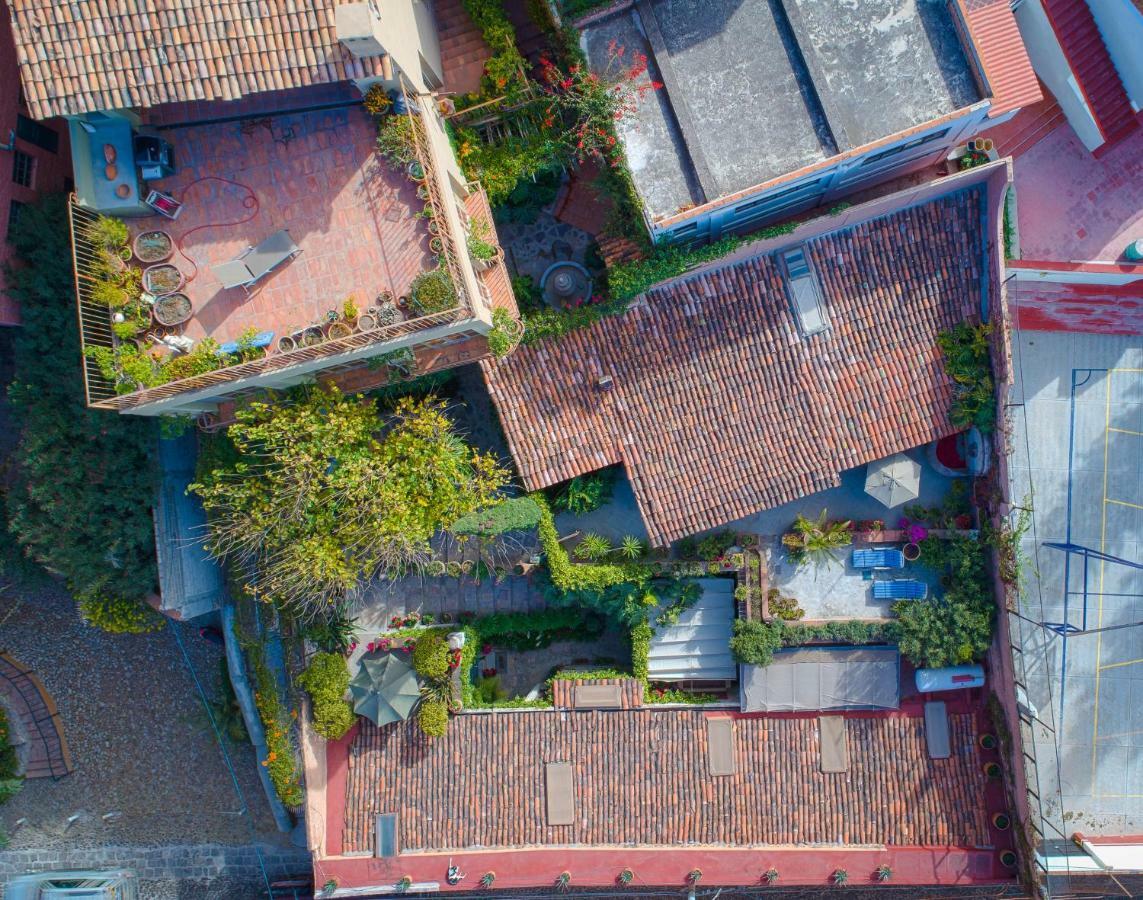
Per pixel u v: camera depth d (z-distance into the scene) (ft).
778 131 65.72
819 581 81.00
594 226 78.43
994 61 67.56
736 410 75.25
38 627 96.89
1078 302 83.87
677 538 75.56
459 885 80.84
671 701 82.84
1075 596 85.25
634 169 67.36
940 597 78.54
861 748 80.12
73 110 56.34
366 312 63.05
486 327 67.92
